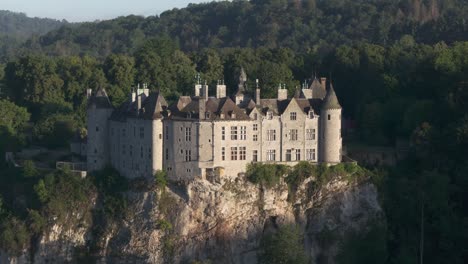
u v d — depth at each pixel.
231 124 197.38
